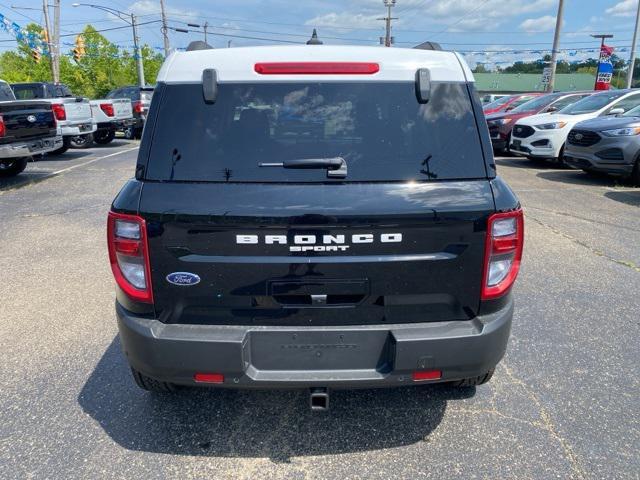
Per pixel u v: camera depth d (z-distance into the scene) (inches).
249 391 130.3
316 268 93.8
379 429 115.5
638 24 1053.2
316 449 109.1
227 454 107.6
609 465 103.9
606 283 200.1
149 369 97.0
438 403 124.9
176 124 98.0
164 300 96.3
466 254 95.7
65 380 134.0
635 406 123.0
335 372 97.6
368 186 94.5
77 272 212.2
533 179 426.6
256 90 99.1
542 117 489.7
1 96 454.0
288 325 96.8
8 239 258.8
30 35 1145.4
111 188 391.5
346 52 102.2
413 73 101.3
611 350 149.2
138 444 110.3
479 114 100.7
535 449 108.6
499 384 132.5
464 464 104.3
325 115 98.7
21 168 447.8
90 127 615.5
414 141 98.3
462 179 96.9
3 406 122.6
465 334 95.9
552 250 240.1
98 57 1836.9
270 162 96.0
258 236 92.4
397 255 94.3
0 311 175.0
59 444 110.0
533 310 175.6
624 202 339.6
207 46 118.3
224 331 95.7
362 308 96.3
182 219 92.1
